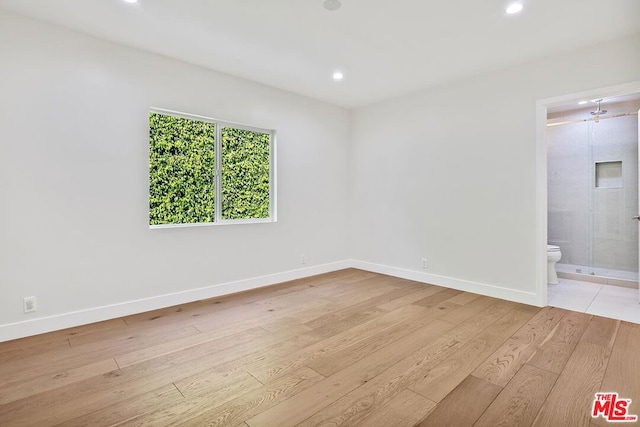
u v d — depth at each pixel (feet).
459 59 10.94
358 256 16.92
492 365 7.18
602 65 9.69
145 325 9.50
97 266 9.75
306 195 15.21
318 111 15.52
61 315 9.19
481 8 8.00
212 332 9.02
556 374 6.81
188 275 11.60
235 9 8.10
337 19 8.54
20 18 8.46
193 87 11.51
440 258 13.65
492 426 5.31
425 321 9.78
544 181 10.92
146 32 9.29
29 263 8.71
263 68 11.83
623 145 14.19
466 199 12.76
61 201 9.14
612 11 8.08
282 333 8.95
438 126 13.56
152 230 10.78
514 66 11.39
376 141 15.89
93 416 5.54
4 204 8.36
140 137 10.46
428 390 6.28
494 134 11.93
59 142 9.07
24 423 5.37
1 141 8.29
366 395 6.12
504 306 11.05
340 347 8.09
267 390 6.29
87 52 9.45
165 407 5.78
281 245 14.32
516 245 11.50
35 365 7.22
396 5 7.89
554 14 8.23
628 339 8.44
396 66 11.55
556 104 10.72
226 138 12.80
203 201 12.24
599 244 14.83
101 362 7.36
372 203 16.14
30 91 8.63
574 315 10.19
